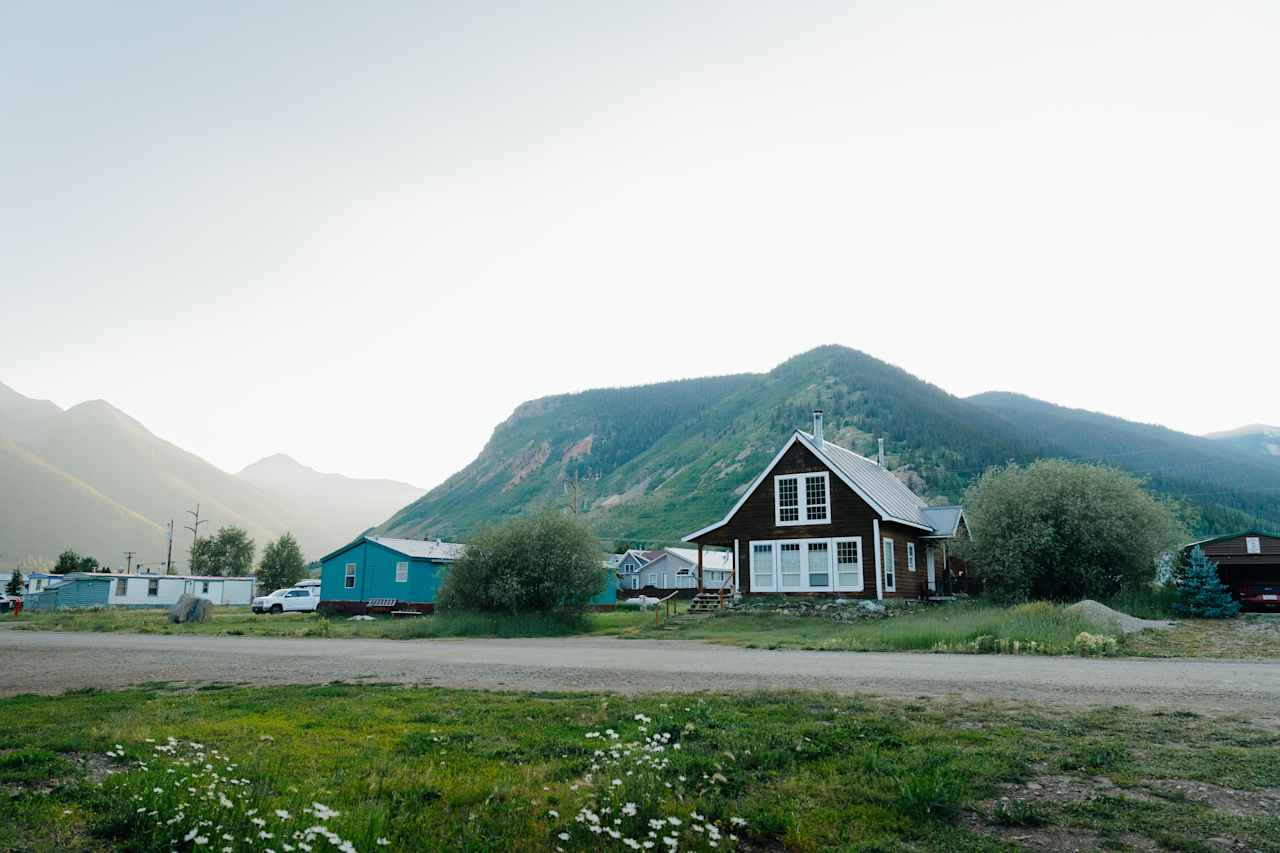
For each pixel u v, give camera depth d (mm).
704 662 16469
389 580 45750
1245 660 15969
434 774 7117
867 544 34094
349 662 17125
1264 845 5348
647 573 86062
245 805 5855
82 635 29078
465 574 32688
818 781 6922
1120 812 6023
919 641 19453
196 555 94562
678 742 8273
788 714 9695
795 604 32500
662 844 5531
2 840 5270
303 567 81438
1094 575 30156
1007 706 10062
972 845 5480
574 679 13648
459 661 17156
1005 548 31516
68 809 5875
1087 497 31141
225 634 29375
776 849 5641
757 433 193500
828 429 172875
